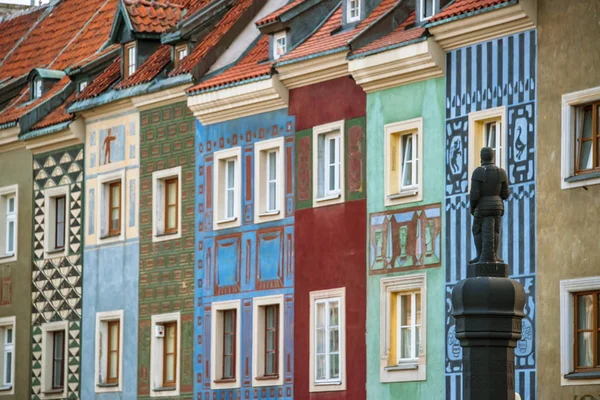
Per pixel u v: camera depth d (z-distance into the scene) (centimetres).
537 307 4138
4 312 6262
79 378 5850
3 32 7238
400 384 4538
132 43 5766
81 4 6825
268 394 5016
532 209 4178
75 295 5903
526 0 4172
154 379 5497
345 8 4906
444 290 4425
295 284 4950
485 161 3334
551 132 4147
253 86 5047
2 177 6312
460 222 4397
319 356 4847
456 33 4384
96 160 5838
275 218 5044
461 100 4409
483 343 3234
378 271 4644
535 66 4197
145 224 5597
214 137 5303
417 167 4569
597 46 4041
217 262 5266
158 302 5512
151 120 5588
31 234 6153
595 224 4022
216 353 5241
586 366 4031
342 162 4800
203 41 5491
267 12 5466
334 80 4850
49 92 6297
